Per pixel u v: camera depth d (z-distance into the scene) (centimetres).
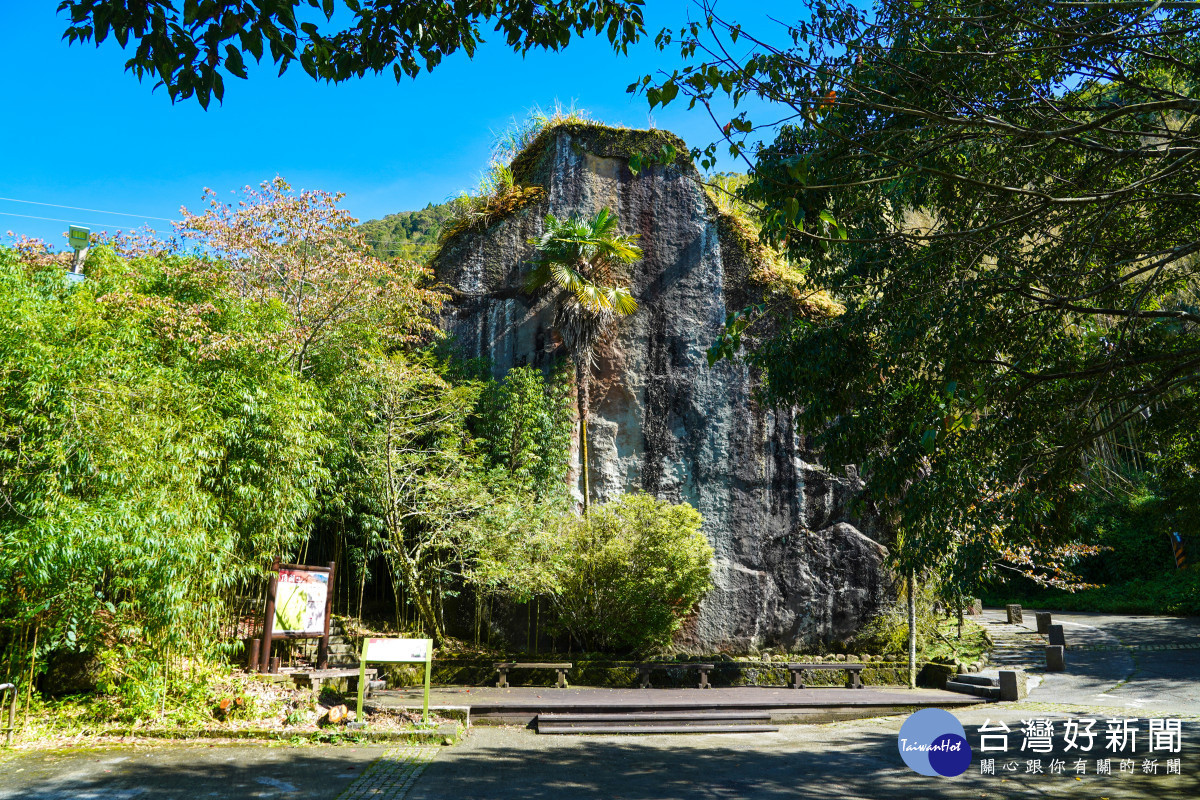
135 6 369
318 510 1188
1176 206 661
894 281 636
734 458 1575
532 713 1027
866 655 1449
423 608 1325
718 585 1510
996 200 631
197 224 1181
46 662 837
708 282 1675
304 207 1220
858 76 561
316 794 631
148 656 851
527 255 1730
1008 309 646
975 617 2236
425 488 1321
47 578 688
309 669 1060
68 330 785
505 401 1498
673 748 897
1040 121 566
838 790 693
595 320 1609
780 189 536
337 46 501
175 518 774
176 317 944
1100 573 2647
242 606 1083
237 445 906
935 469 585
